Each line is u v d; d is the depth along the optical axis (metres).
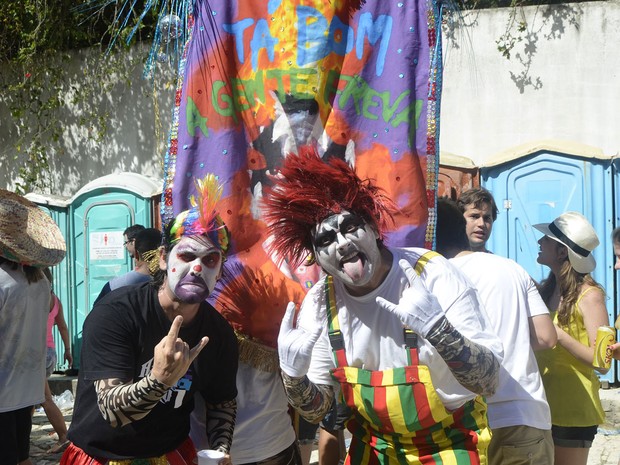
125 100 10.56
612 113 9.05
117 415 2.71
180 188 3.68
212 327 3.07
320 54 3.69
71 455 2.99
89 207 9.12
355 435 2.99
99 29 10.79
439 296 2.66
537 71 9.23
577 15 9.11
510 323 3.26
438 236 3.72
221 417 3.16
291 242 2.82
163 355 2.62
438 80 3.63
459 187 8.23
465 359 2.48
